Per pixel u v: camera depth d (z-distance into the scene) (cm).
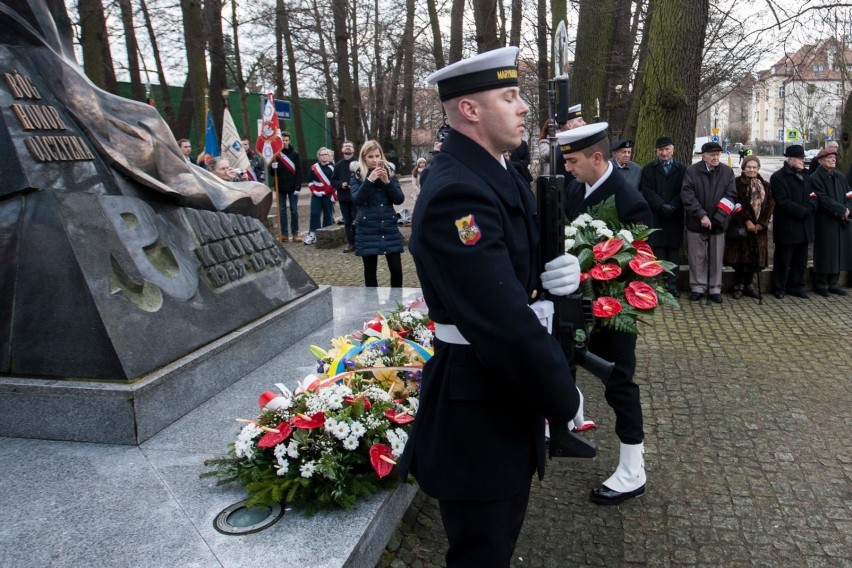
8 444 289
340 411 259
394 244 643
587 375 500
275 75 2388
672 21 809
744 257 707
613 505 314
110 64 1455
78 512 237
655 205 719
